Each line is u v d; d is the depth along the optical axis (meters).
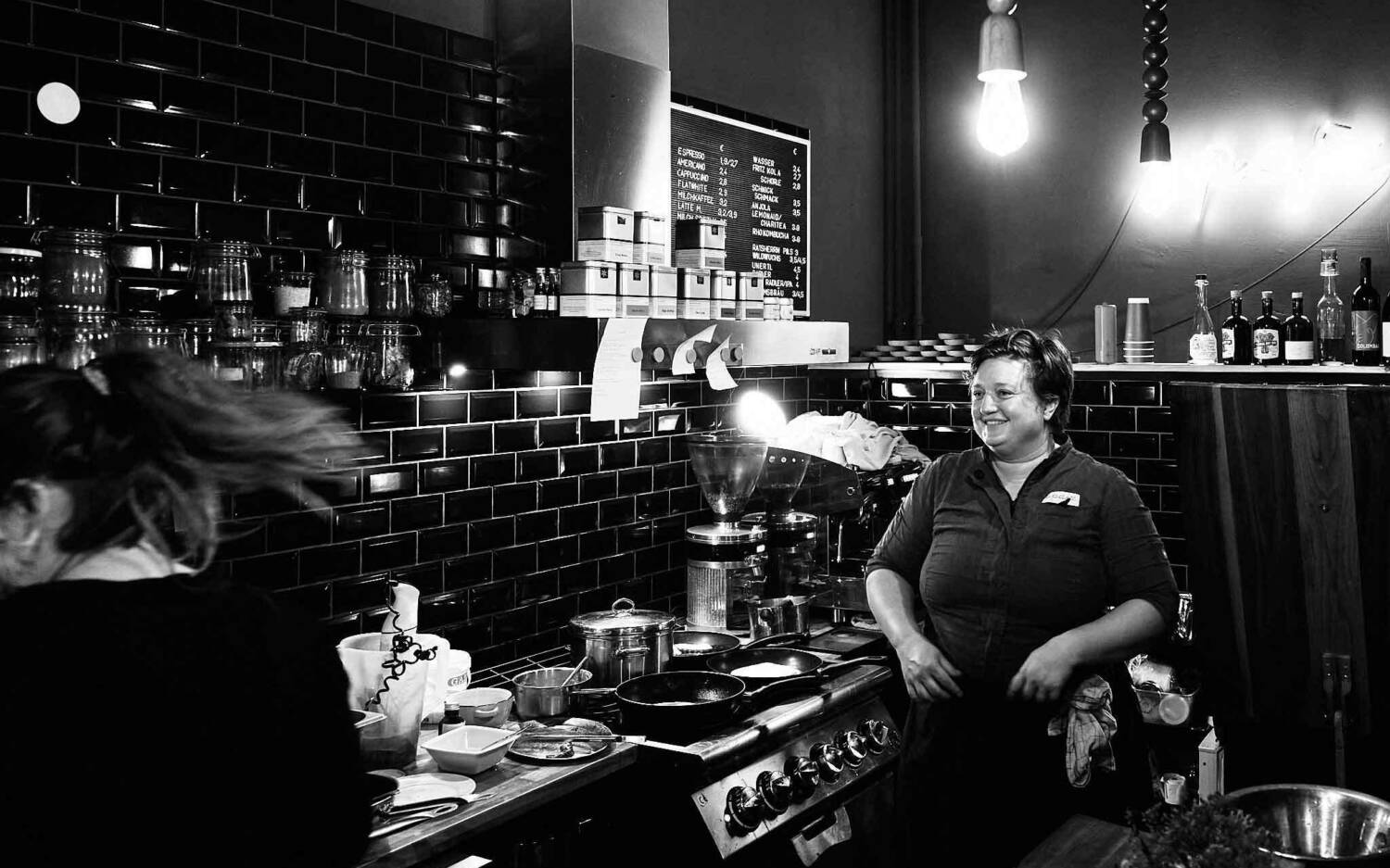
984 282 4.49
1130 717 2.44
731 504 3.29
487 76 2.83
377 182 2.59
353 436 2.52
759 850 2.49
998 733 2.38
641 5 2.89
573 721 2.48
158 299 2.18
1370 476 2.50
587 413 3.18
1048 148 4.34
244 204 2.33
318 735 1.07
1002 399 2.47
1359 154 3.72
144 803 0.93
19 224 1.98
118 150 2.12
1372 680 2.67
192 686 0.98
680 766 2.34
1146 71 3.63
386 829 1.85
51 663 0.94
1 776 0.90
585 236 2.67
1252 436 2.60
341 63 2.51
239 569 2.32
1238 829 1.35
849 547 3.74
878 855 2.86
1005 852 2.34
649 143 2.90
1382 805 1.66
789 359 3.15
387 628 2.39
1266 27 3.89
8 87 1.96
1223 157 3.96
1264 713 2.85
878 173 4.63
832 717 2.82
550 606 3.08
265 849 1.00
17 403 1.06
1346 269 3.76
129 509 1.08
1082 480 2.45
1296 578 2.67
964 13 4.49
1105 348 3.90
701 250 3.01
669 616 2.82
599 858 2.38
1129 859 1.48
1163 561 2.40
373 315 2.44
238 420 1.14
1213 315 4.01
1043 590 2.39
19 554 1.07
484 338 2.62
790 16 4.08
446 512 2.76
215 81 2.27
